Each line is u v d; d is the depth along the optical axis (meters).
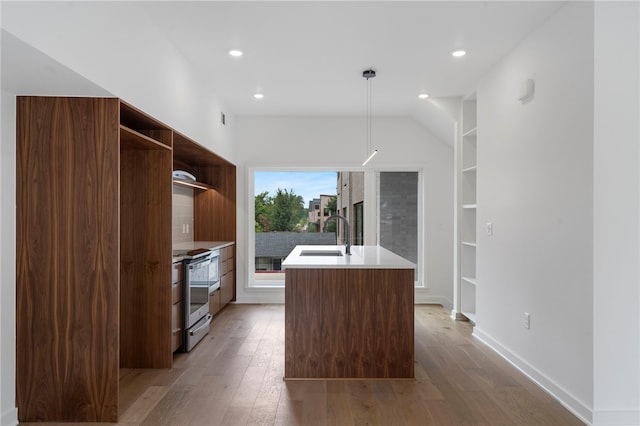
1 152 2.50
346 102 5.37
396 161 6.14
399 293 3.32
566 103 2.82
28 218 2.63
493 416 2.68
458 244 5.24
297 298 3.31
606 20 2.54
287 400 2.91
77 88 2.47
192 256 4.00
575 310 2.73
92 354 2.65
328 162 6.15
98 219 2.66
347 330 3.31
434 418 2.66
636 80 2.55
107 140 2.66
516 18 3.05
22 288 2.63
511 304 3.65
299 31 3.29
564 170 2.84
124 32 2.71
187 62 3.91
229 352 3.96
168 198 3.53
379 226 6.29
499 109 3.90
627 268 2.54
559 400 2.89
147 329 3.54
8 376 2.55
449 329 4.79
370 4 2.86
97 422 2.62
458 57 3.82
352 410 2.76
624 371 2.55
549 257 3.04
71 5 2.16
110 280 2.66
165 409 2.78
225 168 6.09
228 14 3.02
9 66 2.13
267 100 5.26
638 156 2.54
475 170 5.10
